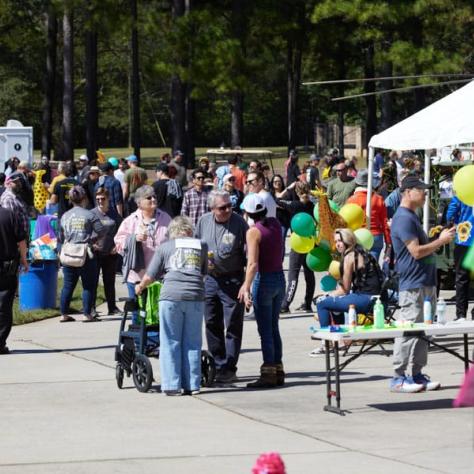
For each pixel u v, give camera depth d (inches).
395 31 2790.4
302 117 5078.7
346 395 627.2
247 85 2527.1
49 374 713.0
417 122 800.3
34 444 514.0
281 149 4461.1
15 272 799.7
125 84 5029.5
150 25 2532.0
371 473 449.4
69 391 652.7
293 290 993.5
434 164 1054.4
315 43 2962.6
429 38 2947.8
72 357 784.3
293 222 805.2
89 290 967.0
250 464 468.1
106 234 979.9
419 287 623.8
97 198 987.3
